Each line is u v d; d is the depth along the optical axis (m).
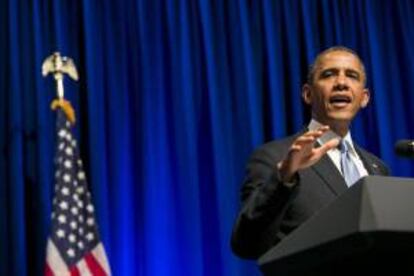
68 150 5.43
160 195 6.04
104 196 5.89
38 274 5.65
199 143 6.37
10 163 5.83
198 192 6.11
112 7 6.44
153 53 6.41
